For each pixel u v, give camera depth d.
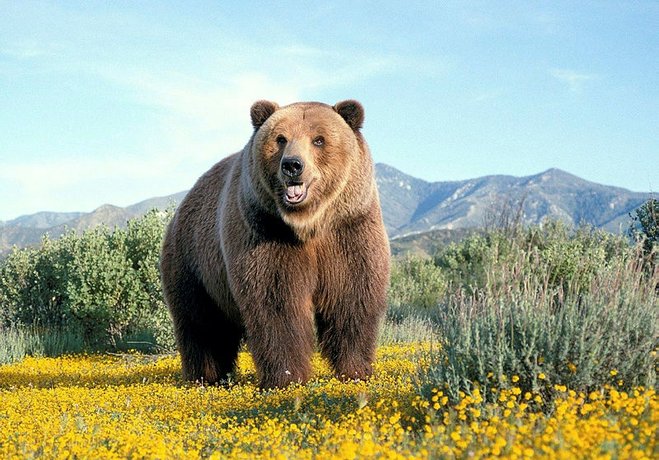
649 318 7.36
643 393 6.80
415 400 7.33
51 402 10.58
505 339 7.39
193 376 12.66
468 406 6.80
